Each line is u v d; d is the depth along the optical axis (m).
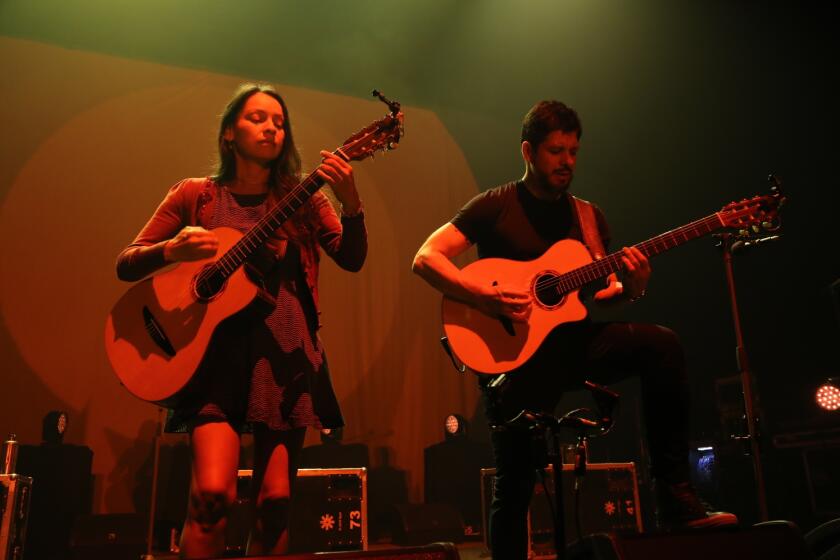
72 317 6.44
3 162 6.50
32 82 6.73
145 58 7.23
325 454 6.29
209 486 1.81
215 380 1.93
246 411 1.91
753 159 6.81
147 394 1.89
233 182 2.21
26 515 4.34
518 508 2.35
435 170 8.09
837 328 6.27
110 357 1.93
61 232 6.55
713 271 7.14
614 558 1.73
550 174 2.53
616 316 7.52
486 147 8.33
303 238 2.14
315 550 4.89
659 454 2.24
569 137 2.53
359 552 1.54
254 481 2.03
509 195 2.64
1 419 6.07
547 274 2.53
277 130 2.17
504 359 2.43
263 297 1.99
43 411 6.20
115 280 6.62
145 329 1.96
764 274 6.82
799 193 6.53
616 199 7.71
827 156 6.32
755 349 6.81
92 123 6.86
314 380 2.04
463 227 2.62
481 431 7.61
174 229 2.17
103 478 6.22
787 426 5.67
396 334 7.51
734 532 1.87
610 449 6.98
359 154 2.10
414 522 5.60
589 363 2.41
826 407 5.35
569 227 2.67
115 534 5.02
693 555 1.79
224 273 1.99
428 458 7.03
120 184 6.82
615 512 5.46
